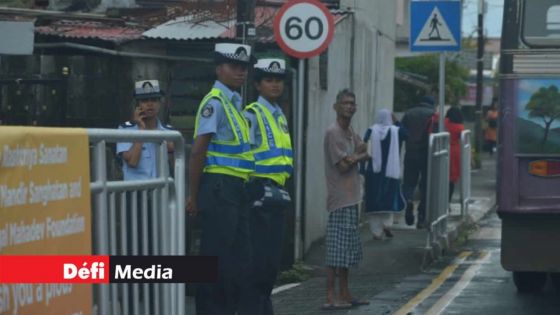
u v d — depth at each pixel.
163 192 13.95
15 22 22.80
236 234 17.23
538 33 21.17
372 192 32.97
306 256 30.23
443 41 32.78
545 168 21.11
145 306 13.45
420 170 36.47
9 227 9.66
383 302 23.58
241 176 17.19
